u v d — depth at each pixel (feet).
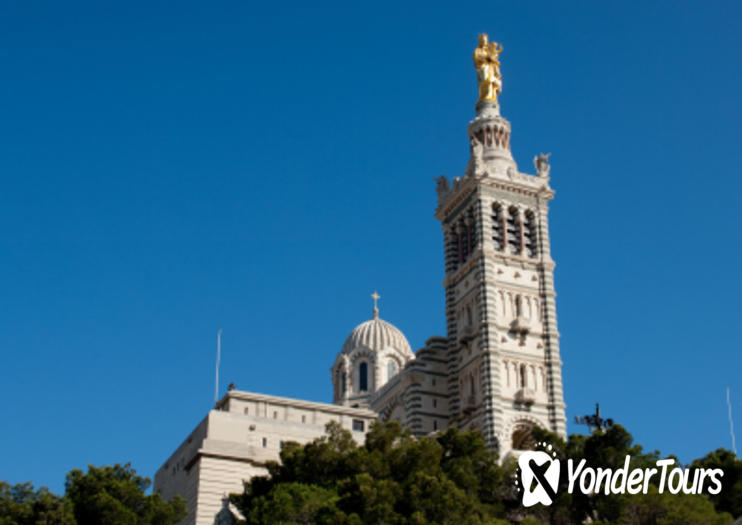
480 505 386.11
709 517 382.83
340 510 357.20
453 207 583.99
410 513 360.89
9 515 360.07
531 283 549.54
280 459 427.74
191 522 421.18
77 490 380.78
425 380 547.90
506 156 579.07
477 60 605.73
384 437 416.05
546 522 404.57
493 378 516.32
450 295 563.89
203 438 441.68
